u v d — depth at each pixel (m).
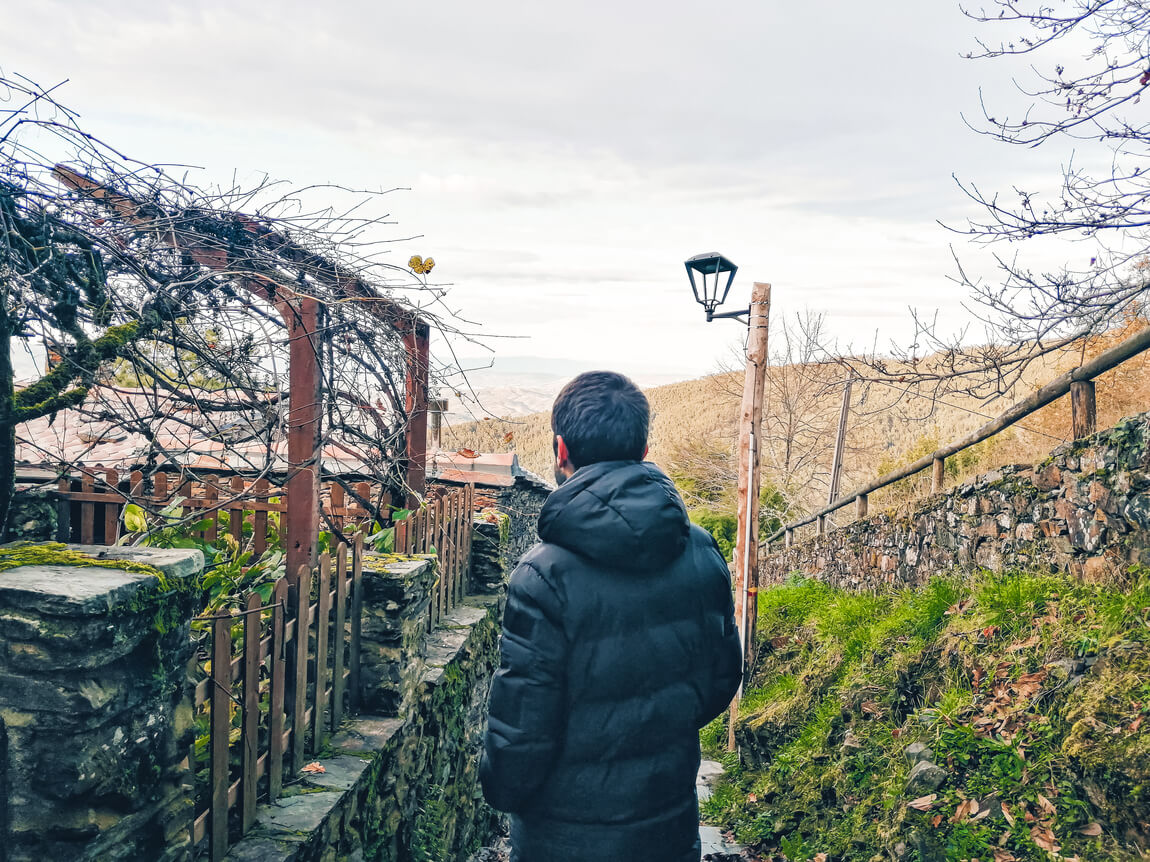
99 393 2.60
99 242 2.23
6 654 1.47
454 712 4.34
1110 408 7.82
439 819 3.71
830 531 9.60
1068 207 3.83
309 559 2.96
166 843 1.76
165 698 1.76
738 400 25.19
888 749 4.26
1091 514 4.07
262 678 2.62
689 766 1.70
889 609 6.36
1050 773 3.09
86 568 1.64
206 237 2.68
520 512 8.48
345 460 4.44
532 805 1.67
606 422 1.64
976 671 4.02
